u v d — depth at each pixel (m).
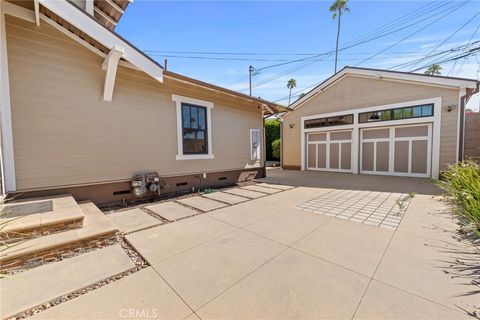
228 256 2.49
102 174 4.59
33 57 3.72
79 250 2.65
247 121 8.40
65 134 4.09
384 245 2.72
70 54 4.11
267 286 1.93
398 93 9.04
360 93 10.13
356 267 2.22
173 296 1.80
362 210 4.32
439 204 4.62
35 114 3.76
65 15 3.32
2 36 3.35
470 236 2.92
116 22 5.68
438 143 8.12
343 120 10.79
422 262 2.29
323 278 2.04
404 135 9.06
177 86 5.94
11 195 3.53
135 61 4.22
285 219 3.82
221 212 4.28
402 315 1.55
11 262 2.20
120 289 1.91
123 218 3.91
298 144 12.75
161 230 3.32
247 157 8.45
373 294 1.79
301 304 1.69
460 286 1.88
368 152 10.09
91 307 1.68
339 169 11.16
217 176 7.30
